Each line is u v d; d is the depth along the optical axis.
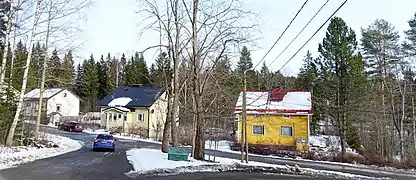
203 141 20.25
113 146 26.41
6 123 23.83
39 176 13.14
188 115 25.42
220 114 22.94
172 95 22.83
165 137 23.84
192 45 19.91
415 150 31.70
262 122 35.38
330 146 34.62
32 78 27.44
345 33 32.69
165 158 20.05
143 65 73.69
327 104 34.31
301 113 34.78
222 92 22.02
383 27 42.19
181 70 22.00
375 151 31.06
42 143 26.23
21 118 24.98
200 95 20.00
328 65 32.88
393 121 35.00
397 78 38.09
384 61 40.31
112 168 16.36
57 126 51.62
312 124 44.62
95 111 73.75
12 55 25.09
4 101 24.31
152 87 56.47
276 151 31.06
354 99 32.22
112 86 78.38
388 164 27.78
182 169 16.84
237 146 33.47
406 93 35.22
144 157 20.58
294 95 37.94
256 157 27.84
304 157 29.77
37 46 25.56
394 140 34.78
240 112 32.72
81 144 32.00
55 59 28.22
